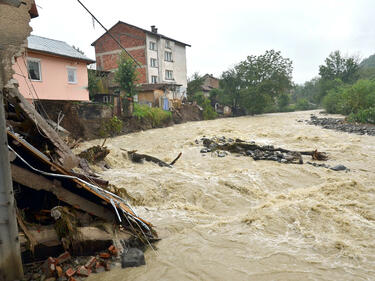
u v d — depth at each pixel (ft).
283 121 123.34
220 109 159.53
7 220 13.66
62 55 61.05
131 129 87.20
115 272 16.70
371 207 28.66
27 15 14.39
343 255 19.45
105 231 18.89
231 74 163.63
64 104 65.82
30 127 19.42
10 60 13.92
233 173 42.09
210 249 20.18
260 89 159.53
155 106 112.47
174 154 57.88
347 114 137.90
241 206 30.94
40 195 18.97
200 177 39.78
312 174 42.37
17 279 14.07
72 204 17.94
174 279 16.37
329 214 26.21
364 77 238.48
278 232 23.25
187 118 125.29
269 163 48.96
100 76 93.56
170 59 141.90
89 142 68.23
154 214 27.07
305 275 16.99
